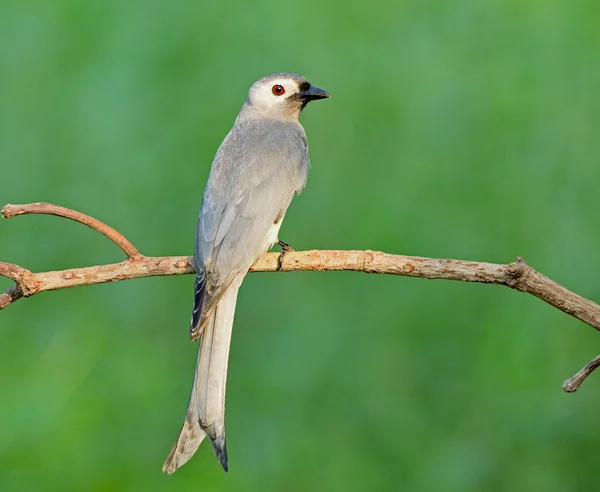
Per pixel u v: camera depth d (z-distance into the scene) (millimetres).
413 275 8867
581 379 7941
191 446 8812
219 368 9148
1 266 8773
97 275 9023
